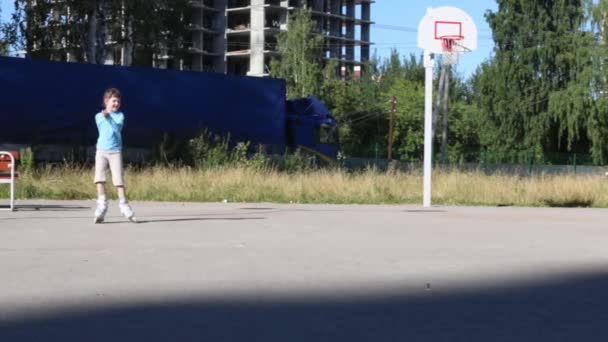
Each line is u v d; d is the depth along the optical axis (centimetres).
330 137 2912
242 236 1040
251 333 531
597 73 5566
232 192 1841
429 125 1698
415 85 7494
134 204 1623
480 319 580
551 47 6353
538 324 567
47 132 2328
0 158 1379
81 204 1555
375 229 1160
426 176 1695
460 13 1753
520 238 1073
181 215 1344
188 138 2462
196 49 10688
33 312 586
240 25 11031
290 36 8156
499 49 6550
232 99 2589
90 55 4275
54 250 886
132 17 4203
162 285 691
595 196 2005
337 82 7425
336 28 11606
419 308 613
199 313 588
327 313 592
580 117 5634
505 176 2275
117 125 1162
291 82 7950
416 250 929
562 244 1010
